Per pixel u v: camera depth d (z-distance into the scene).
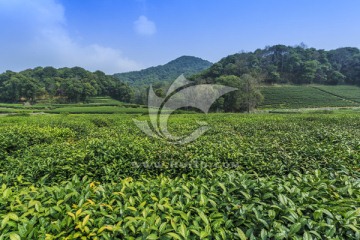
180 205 3.03
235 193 3.46
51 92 104.44
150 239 2.34
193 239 2.43
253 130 12.52
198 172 5.33
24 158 6.61
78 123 16.22
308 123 16.16
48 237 2.38
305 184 3.59
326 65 108.62
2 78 109.19
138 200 3.22
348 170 4.66
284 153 5.91
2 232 2.53
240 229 2.56
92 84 110.06
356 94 87.00
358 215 2.67
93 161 5.96
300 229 2.57
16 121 20.06
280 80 103.00
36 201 3.05
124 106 68.50
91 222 2.71
